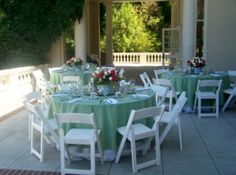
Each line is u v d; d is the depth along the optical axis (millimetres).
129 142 4605
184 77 7246
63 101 4602
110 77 4840
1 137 5656
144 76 7539
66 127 4438
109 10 15922
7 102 7418
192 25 9664
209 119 6691
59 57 11438
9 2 10734
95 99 4629
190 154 4738
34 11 10742
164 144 5176
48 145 5195
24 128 6219
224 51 10164
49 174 4137
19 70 8344
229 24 10055
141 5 23297
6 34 10641
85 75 8266
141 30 23266
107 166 4328
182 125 6266
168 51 14391
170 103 6234
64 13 10742
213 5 10047
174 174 4074
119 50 23125
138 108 4496
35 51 10859
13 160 4602
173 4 15953
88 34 14391
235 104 8039
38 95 5273
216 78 7258
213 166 4305
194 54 9922
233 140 5332
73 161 4527
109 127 4348
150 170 4195
